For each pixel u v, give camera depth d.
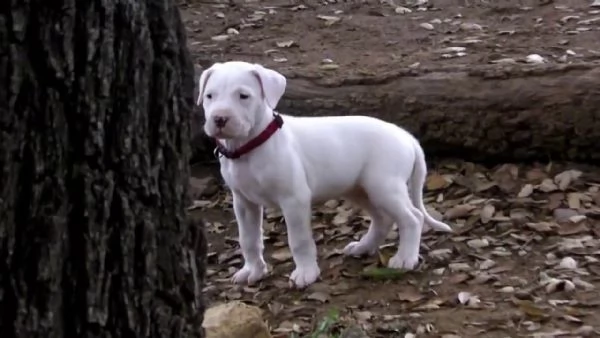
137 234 3.33
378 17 12.15
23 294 3.17
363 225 7.50
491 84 8.18
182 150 3.48
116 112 3.25
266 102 6.10
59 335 3.24
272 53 10.71
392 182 6.50
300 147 6.36
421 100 8.28
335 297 6.26
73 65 3.14
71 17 3.12
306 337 5.62
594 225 7.12
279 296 6.38
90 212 3.21
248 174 6.24
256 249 6.63
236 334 5.26
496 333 5.59
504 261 6.63
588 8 11.71
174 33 3.40
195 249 3.61
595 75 7.98
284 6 13.04
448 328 5.68
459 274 6.43
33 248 3.16
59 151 3.16
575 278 6.25
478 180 8.02
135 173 3.30
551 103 7.95
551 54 9.62
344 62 9.95
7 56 3.07
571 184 7.74
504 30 11.01
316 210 7.79
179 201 3.47
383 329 5.68
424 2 12.73
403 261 6.54
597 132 7.88
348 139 6.50
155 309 3.43
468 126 8.20
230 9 12.91
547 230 7.02
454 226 7.27
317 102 8.51
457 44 10.46
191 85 3.54
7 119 3.08
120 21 3.22
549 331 5.58
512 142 8.12
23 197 3.14
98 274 3.26
